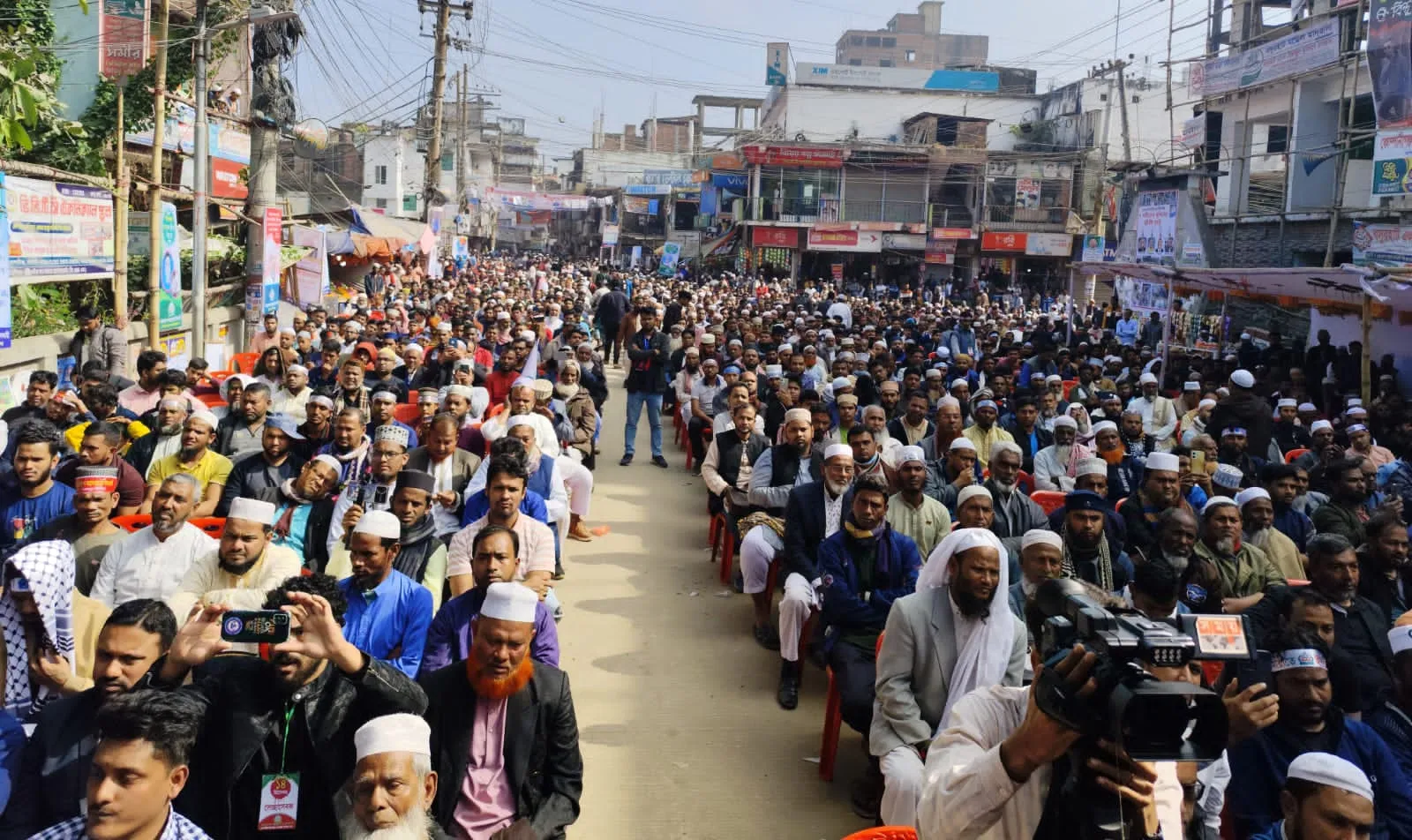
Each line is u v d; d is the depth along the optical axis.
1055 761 2.62
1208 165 27.39
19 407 9.15
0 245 10.53
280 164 29.59
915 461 7.30
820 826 5.59
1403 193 17.86
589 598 9.06
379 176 57.75
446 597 6.83
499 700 4.17
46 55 14.15
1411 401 13.98
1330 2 23.11
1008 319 30.41
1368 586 6.50
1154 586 4.70
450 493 7.51
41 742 3.66
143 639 3.74
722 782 6.01
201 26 15.17
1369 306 14.69
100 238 13.37
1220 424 11.68
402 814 3.35
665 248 58.28
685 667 7.68
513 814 4.17
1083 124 46.84
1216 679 5.04
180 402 8.27
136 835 3.06
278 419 7.64
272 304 18.48
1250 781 4.44
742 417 10.05
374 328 17.62
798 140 50.47
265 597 4.44
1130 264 18.84
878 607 6.06
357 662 3.68
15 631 4.05
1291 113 23.38
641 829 5.46
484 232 73.44
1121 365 17.86
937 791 2.69
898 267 49.69
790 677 7.12
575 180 97.88
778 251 49.75
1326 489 9.98
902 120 53.03
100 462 6.67
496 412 10.46
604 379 14.96
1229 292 20.27
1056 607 2.81
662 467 14.60
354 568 5.26
